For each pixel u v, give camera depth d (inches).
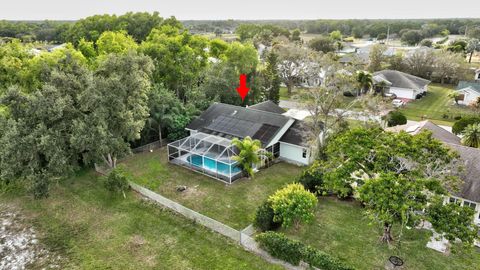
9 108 945.5
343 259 709.3
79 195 1011.3
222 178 1088.8
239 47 1877.5
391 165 705.0
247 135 1216.8
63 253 762.2
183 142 1210.0
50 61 1355.8
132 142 1342.3
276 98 2016.5
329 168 845.8
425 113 1877.5
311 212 811.4
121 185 976.3
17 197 1015.6
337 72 1471.5
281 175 1130.0
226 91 1691.7
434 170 692.7
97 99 943.7
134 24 3026.6
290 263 695.1
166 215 893.2
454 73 2620.6
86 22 2938.0
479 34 4963.1
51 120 936.9
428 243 757.9
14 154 896.3
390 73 2378.2
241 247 761.0
